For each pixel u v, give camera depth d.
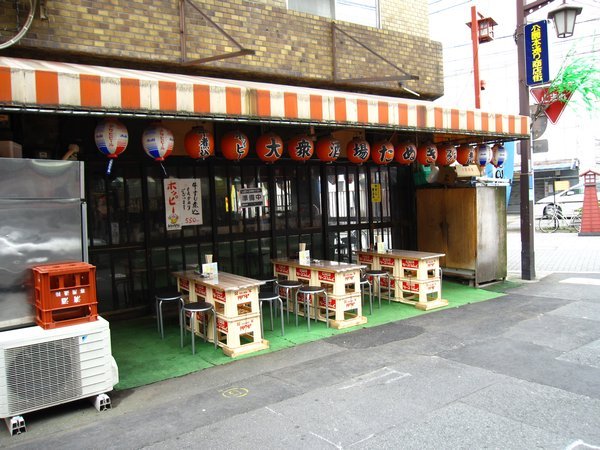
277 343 6.64
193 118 5.37
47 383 4.45
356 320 7.43
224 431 4.15
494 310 8.00
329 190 10.19
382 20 9.98
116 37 6.75
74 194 4.94
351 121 6.59
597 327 6.77
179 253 8.46
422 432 3.99
